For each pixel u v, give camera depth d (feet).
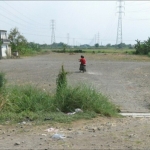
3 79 40.09
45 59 161.07
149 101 46.75
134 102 46.11
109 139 24.04
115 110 39.40
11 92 39.55
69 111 38.19
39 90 42.24
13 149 21.42
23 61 140.67
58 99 39.06
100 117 35.81
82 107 38.01
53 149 21.16
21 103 37.68
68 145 22.21
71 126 30.50
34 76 75.20
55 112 37.22
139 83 66.69
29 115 34.73
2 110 36.24
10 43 199.31
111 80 70.95
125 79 73.61
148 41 228.43
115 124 31.35
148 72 90.48
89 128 29.09
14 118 33.86
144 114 38.60
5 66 108.47
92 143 22.77
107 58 168.66
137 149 21.21
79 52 263.49
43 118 33.96
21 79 68.80
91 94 39.60
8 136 26.03
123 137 24.72
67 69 95.81
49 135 26.12
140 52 226.79
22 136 25.90
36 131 28.17
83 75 79.15
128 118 35.65
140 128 28.66
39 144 22.71
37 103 38.17
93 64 119.65
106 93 52.44
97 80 69.92
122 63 126.93
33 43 293.23
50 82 63.46
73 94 38.96
